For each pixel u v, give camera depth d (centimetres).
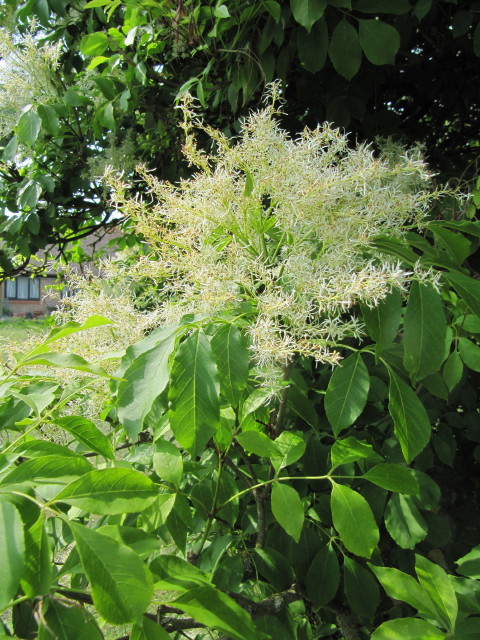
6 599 44
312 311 102
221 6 186
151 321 111
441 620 83
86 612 54
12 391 92
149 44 245
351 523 98
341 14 183
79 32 278
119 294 139
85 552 53
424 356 97
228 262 106
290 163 103
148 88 261
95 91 252
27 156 281
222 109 265
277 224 110
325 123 114
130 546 65
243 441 99
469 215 172
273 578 120
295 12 161
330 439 174
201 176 112
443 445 171
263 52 200
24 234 287
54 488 67
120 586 51
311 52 177
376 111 223
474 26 221
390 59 167
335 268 103
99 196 301
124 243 360
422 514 149
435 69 253
